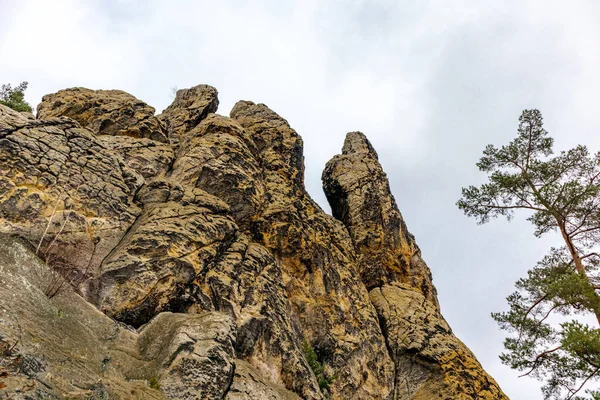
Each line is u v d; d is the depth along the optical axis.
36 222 17.89
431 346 30.19
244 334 19.91
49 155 20.20
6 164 18.53
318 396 20.53
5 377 9.48
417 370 29.25
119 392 12.02
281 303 23.09
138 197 23.28
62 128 22.06
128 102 30.62
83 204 19.95
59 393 10.20
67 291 16.11
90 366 12.53
